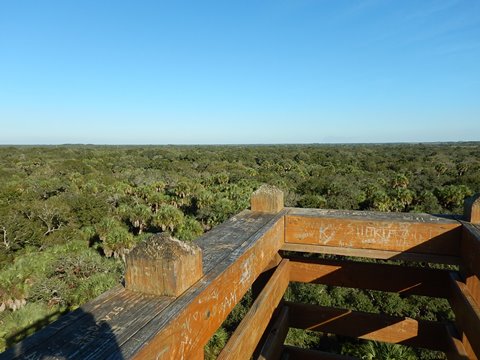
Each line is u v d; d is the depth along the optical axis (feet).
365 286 6.91
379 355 26.76
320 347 32.83
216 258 4.01
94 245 63.52
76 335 2.48
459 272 6.12
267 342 5.52
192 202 85.81
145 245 3.17
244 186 89.45
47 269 45.88
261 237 4.94
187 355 2.90
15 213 66.13
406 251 5.85
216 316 3.47
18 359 2.23
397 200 70.90
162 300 2.99
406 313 37.40
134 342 2.39
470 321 4.83
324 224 6.22
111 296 3.09
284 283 6.60
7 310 39.96
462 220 5.87
